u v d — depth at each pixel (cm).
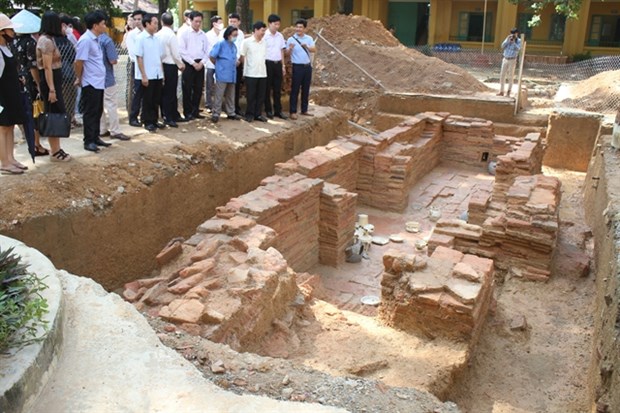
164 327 474
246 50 1185
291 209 834
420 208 1219
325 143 1399
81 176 797
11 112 730
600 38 3002
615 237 667
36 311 334
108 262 796
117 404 317
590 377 571
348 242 966
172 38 1051
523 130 1650
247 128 1188
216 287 560
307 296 664
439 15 3253
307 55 1299
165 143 985
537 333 683
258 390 388
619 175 927
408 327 601
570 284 796
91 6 1770
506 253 820
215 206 1015
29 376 304
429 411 384
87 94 868
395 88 1891
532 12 3067
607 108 1609
